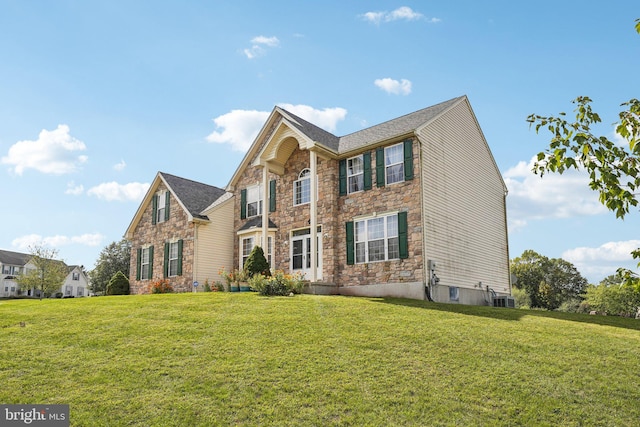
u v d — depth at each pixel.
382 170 19.33
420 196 18.05
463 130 22.08
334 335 10.86
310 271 21.27
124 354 9.64
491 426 6.93
